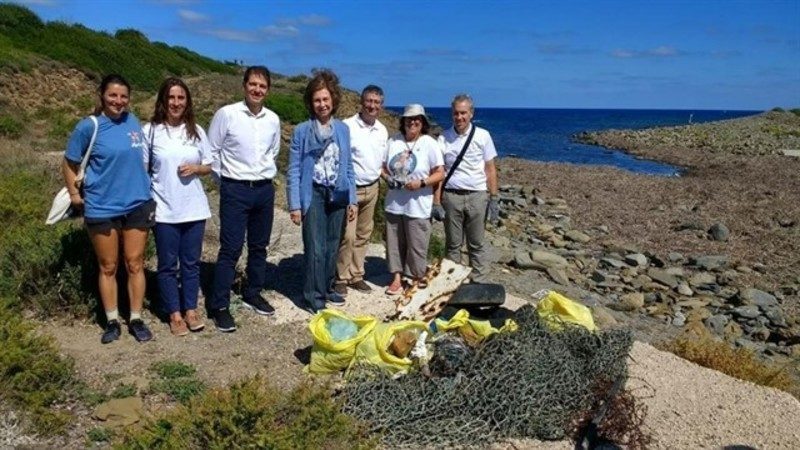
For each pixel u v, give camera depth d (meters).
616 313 10.52
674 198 22.72
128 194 5.80
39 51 28.36
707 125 60.25
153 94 29.47
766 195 23.30
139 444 4.29
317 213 6.70
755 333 10.82
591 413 5.14
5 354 4.97
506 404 5.08
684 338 7.85
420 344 5.47
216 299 6.41
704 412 5.88
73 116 22.84
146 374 5.50
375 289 7.77
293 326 6.69
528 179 26.77
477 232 7.63
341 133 6.64
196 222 6.18
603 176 28.00
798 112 65.81
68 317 6.38
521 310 6.00
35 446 4.54
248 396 4.33
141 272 6.08
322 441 4.37
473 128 7.44
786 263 15.09
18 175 10.35
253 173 6.27
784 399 6.25
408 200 7.27
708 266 14.31
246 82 6.16
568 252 14.68
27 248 6.72
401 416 4.96
